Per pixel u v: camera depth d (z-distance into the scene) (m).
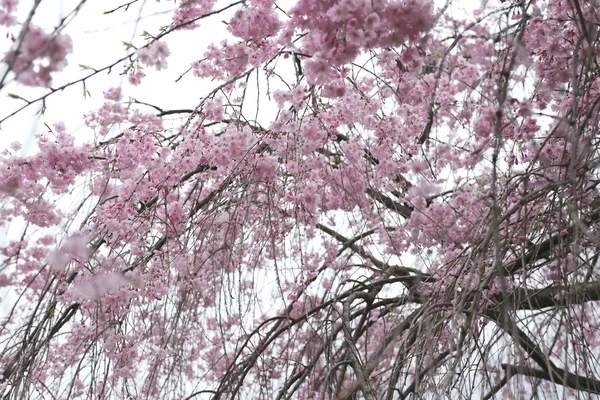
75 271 3.51
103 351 3.48
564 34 3.36
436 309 2.95
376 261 4.39
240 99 3.91
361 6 2.48
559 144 3.32
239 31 3.39
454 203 3.53
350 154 3.59
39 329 3.49
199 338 4.34
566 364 2.45
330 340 3.56
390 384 2.95
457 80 3.51
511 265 3.34
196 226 3.79
